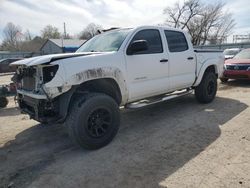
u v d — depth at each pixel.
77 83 3.66
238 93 8.02
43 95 3.61
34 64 3.56
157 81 5.03
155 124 5.14
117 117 4.21
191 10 51.31
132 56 4.48
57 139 4.54
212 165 3.33
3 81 17.17
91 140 3.88
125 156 3.71
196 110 6.03
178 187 2.88
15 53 44.91
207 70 6.66
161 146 4.02
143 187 2.92
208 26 52.66
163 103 6.89
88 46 5.07
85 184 3.04
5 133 4.99
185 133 4.53
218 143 4.01
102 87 4.23
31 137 4.70
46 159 3.74
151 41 4.97
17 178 3.24
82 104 3.75
